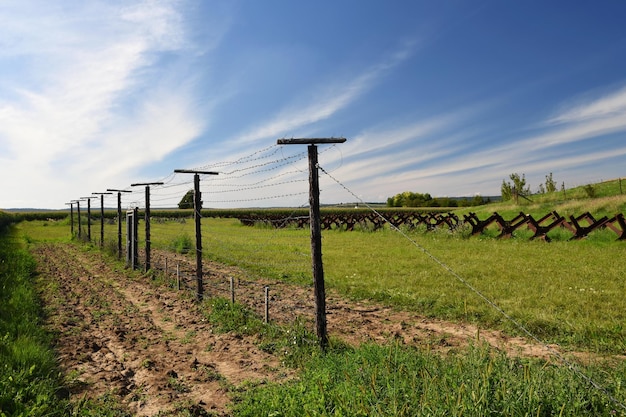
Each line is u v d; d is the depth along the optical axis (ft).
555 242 62.23
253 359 21.18
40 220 225.15
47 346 22.80
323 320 21.45
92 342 24.71
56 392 17.70
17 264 53.52
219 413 15.58
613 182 112.88
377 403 12.27
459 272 40.55
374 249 62.39
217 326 27.20
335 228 111.34
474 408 11.49
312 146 21.49
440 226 84.79
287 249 67.21
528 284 34.40
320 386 14.12
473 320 26.16
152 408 16.20
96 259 67.62
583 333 22.27
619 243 56.90
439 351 20.76
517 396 12.32
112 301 36.47
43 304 35.29
